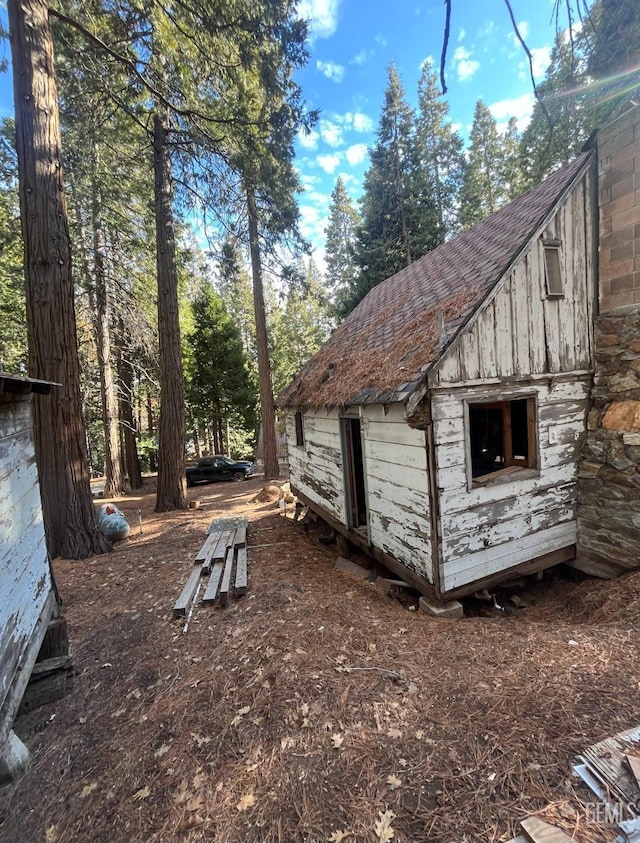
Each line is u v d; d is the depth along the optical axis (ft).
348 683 9.22
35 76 19.39
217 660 10.80
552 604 16.24
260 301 49.32
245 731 8.14
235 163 30.99
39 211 19.83
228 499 39.45
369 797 6.42
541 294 16.48
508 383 15.93
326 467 24.91
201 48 24.67
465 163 65.62
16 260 43.75
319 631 11.57
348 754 7.30
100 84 27.43
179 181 34.50
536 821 5.67
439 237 58.70
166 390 34.06
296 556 20.70
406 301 23.75
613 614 12.73
